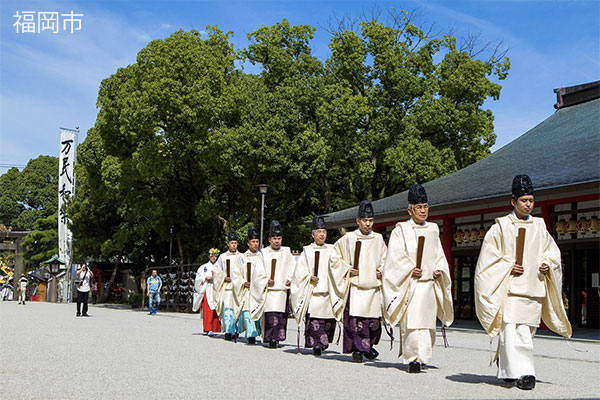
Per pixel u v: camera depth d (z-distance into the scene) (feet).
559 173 51.37
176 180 105.50
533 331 23.08
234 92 92.63
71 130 148.46
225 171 93.81
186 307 93.86
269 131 92.53
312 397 19.38
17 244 178.81
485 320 23.12
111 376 23.49
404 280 26.05
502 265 23.07
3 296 172.65
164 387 21.03
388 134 103.40
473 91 106.93
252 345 39.40
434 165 100.37
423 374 25.45
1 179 218.18
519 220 23.41
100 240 139.85
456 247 68.95
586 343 45.32
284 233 114.42
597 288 57.06
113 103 95.50
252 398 19.11
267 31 107.55
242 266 42.47
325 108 100.73
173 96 87.30
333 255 30.78
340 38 109.19
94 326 53.88
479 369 27.96
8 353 31.17
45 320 62.49
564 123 72.95
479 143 110.11
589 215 54.80
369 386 21.84
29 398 18.65
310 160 95.35
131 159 94.79
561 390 21.76
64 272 152.66
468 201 56.13
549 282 23.41
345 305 30.53
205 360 29.37
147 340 40.11
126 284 168.45
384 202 76.38
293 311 34.12
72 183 148.87
